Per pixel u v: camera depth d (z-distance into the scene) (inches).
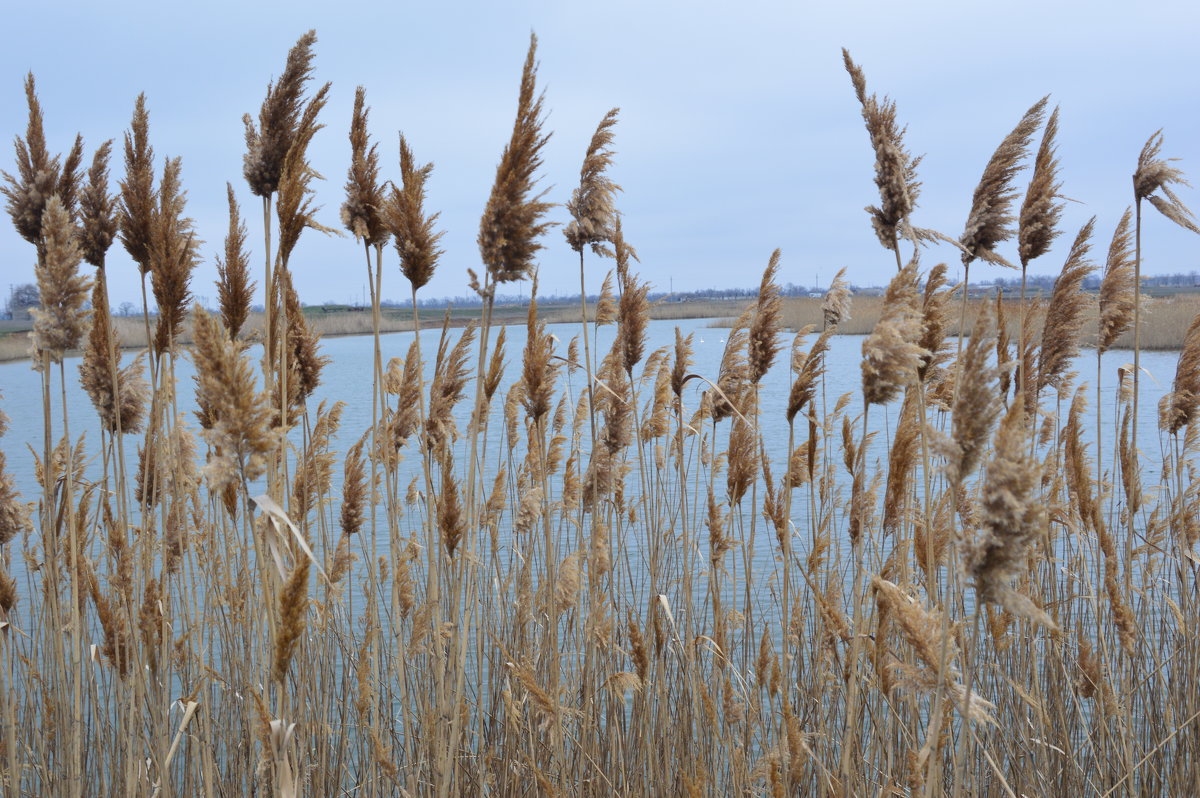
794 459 234.7
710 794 201.8
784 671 164.9
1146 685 232.7
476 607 194.5
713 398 217.3
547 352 177.0
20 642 233.0
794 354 252.8
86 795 207.5
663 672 204.4
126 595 166.1
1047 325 217.6
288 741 130.3
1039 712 196.4
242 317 165.2
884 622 169.0
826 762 206.8
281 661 122.3
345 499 221.9
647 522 240.8
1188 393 242.7
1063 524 237.1
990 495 101.3
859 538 187.5
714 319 2241.6
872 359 140.4
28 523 181.3
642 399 321.1
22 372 1653.5
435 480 278.4
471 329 197.5
